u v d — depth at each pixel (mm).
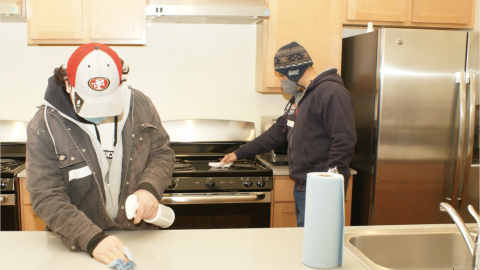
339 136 1662
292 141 1880
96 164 1098
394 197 2260
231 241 1026
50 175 1032
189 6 2213
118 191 1165
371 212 2285
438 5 2463
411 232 1155
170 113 2684
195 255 931
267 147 2211
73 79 933
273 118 2500
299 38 2414
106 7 2260
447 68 2186
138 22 2283
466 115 2191
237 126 2658
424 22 2471
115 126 1144
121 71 1003
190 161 2479
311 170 1807
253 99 2746
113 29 2277
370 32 2244
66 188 1092
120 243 904
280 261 908
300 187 1843
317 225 860
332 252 869
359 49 2363
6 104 2498
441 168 2256
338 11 2412
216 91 2705
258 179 2162
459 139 2197
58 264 867
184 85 2672
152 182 1068
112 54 977
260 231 1109
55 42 2266
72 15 2244
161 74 2641
